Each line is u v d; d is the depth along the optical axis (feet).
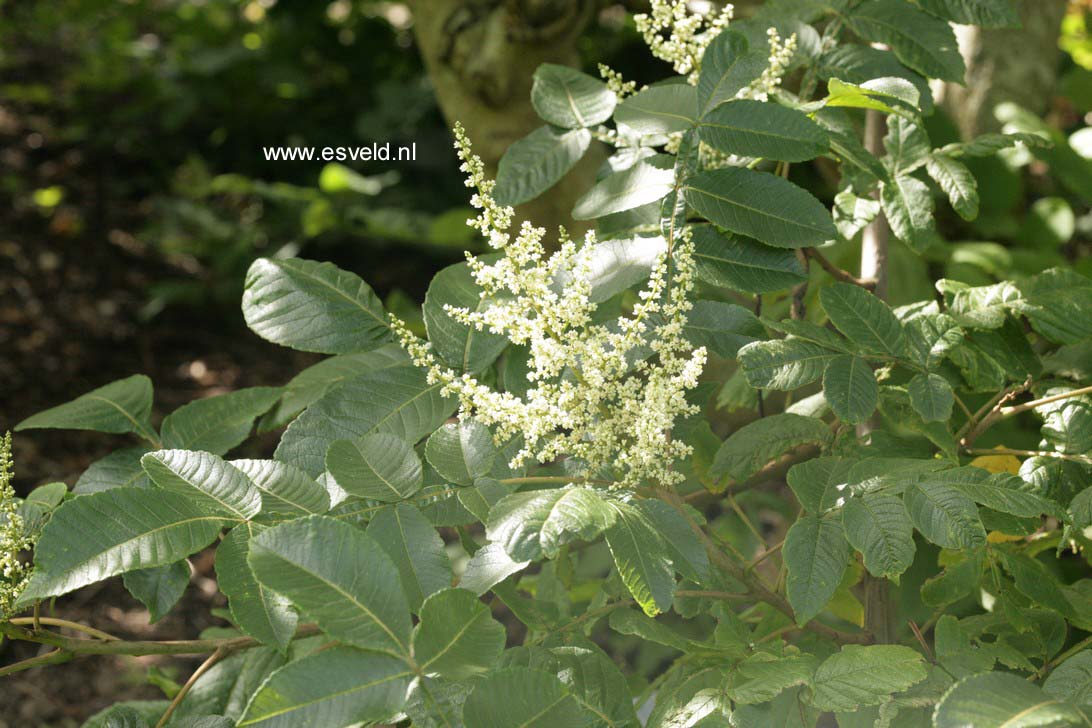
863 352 4.35
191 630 9.07
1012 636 4.51
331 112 14.99
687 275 4.25
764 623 4.63
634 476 4.21
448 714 3.96
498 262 4.20
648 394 4.18
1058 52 6.71
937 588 4.48
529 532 3.87
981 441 5.69
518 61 5.61
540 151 4.67
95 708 8.27
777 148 4.32
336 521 3.84
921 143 4.77
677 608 4.64
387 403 4.36
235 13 17.54
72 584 3.96
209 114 15.76
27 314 13.34
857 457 4.39
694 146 4.39
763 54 4.41
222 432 4.57
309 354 13.52
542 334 4.19
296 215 14.46
